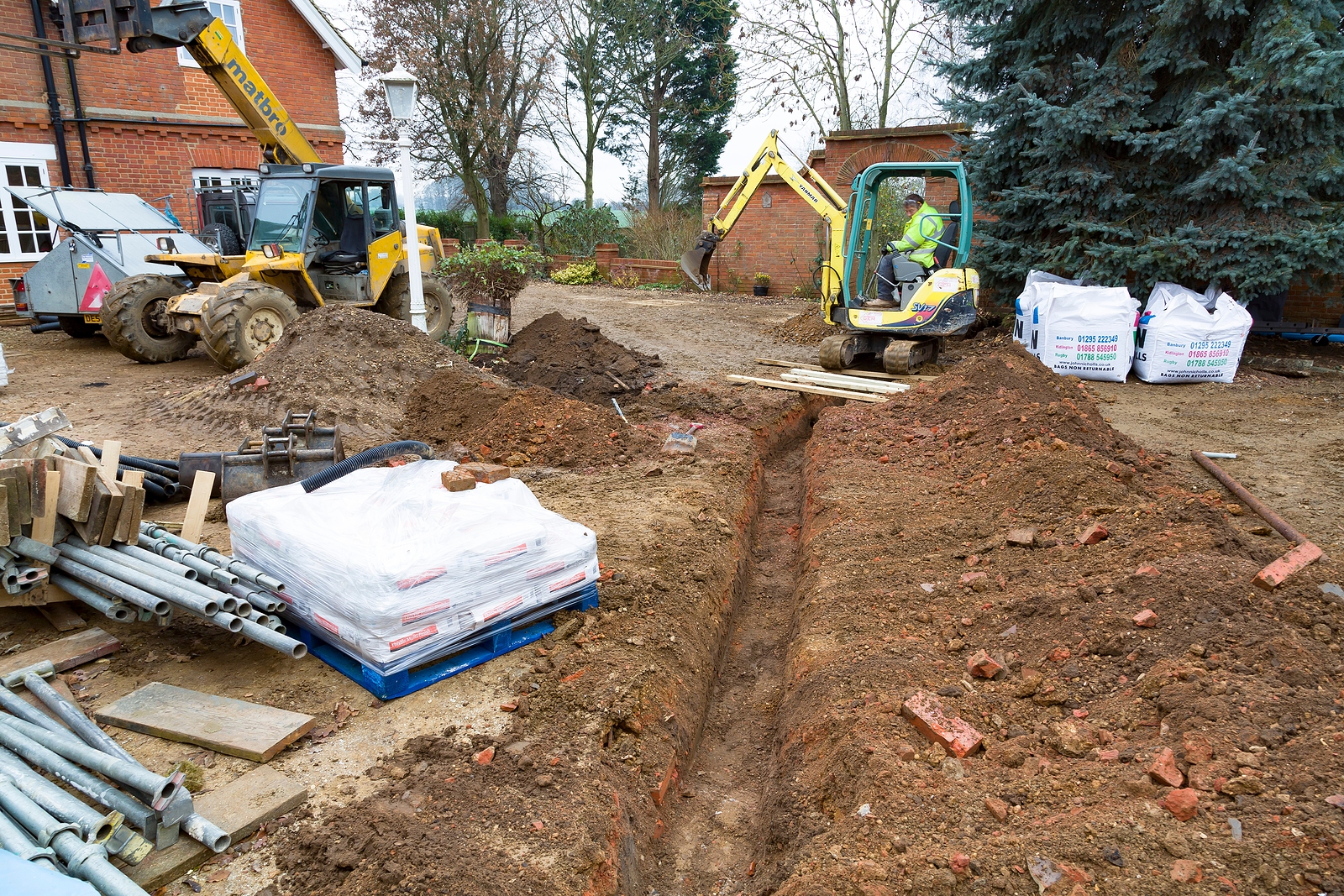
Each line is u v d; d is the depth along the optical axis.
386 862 2.73
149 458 6.67
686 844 3.53
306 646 3.79
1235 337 9.98
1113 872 2.44
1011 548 4.75
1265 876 2.34
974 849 2.61
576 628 4.29
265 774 3.14
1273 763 2.73
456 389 8.07
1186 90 10.92
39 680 3.48
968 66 12.60
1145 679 3.27
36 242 13.55
